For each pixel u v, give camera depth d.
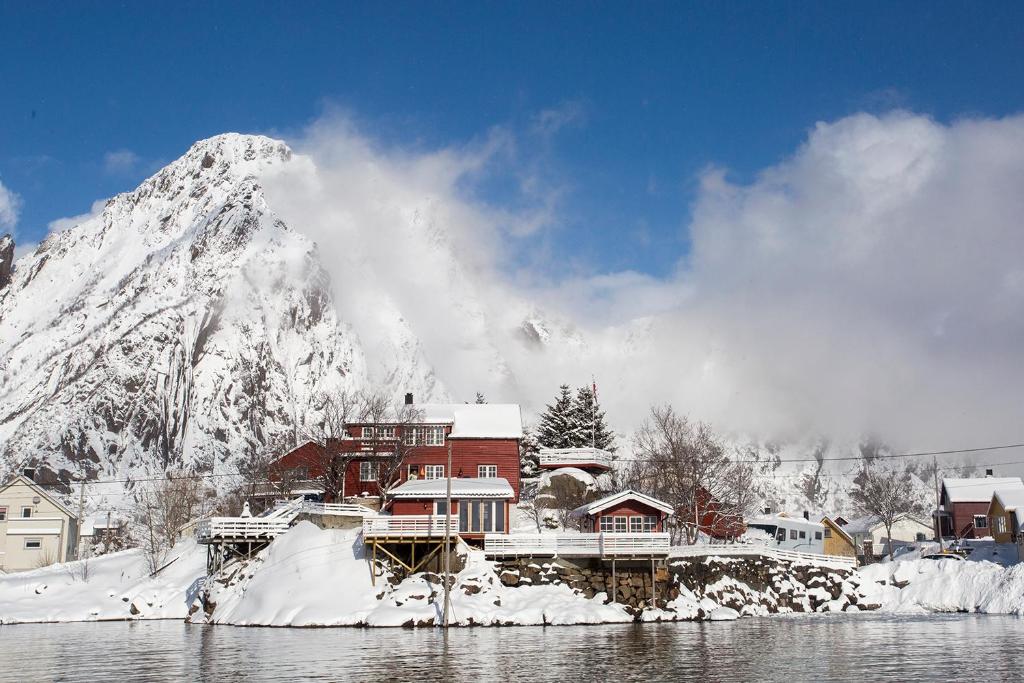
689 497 99.50
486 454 99.06
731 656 52.69
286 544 77.31
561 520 100.44
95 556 108.94
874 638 60.75
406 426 99.94
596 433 139.25
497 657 52.41
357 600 70.12
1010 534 110.38
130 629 71.06
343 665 49.72
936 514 139.75
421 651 54.78
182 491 135.25
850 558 87.81
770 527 115.56
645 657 52.50
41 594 87.44
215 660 52.22
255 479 118.31
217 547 81.00
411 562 72.44
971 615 77.19
